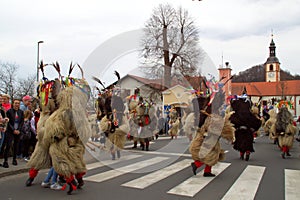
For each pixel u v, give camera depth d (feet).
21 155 29.25
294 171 23.99
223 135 21.95
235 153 34.24
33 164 18.69
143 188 18.75
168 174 22.70
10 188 18.89
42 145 18.61
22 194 17.54
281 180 20.98
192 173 23.06
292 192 18.04
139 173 22.81
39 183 20.21
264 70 285.02
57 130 16.66
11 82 124.98
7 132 24.38
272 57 253.03
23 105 31.12
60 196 17.08
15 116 25.18
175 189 18.53
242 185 19.56
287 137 30.53
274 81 233.96
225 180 20.86
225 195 17.34
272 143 45.21
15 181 20.81
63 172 16.66
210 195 17.35
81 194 17.44
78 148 17.25
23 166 24.71
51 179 20.57
